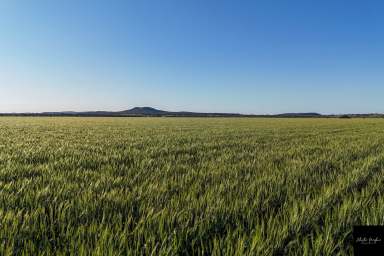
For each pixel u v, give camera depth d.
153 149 13.08
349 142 17.56
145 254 3.03
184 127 38.88
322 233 3.45
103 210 4.14
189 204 4.34
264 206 4.53
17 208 4.21
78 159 9.95
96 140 18.31
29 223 3.59
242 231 3.51
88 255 2.89
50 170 7.64
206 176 6.80
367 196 5.00
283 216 4.09
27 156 10.39
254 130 32.12
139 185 5.85
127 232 3.35
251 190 5.29
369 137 22.16
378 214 4.01
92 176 6.91
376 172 7.68
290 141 18.36
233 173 7.17
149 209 4.16
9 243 3.12
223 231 3.57
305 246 3.05
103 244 3.05
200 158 10.37
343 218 3.85
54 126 39.66
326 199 4.78
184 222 3.65
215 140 18.83
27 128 34.03
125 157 10.50
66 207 4.15
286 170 7.71
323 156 10.84
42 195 4.89
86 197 4.77
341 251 3.08
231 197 4.86
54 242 3.20
